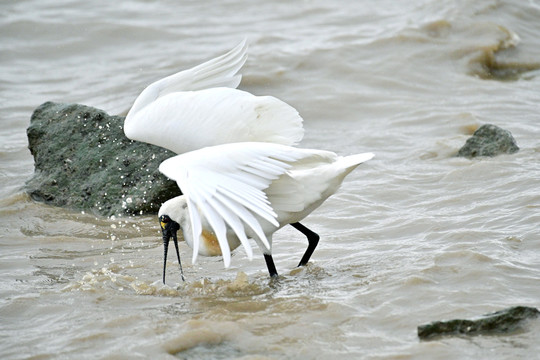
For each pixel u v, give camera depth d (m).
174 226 10.48
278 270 10.66
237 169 8.75
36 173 14.39
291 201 9.84
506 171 13.52
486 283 9.19
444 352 7.58
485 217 11.60
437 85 19.94
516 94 19.11
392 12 24.62
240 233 8.35
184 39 23.75
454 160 14.73
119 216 13.28
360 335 8.17
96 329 8.65
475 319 7.97
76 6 26.17
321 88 19.86
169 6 26.28
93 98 20.17
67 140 14.30
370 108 18.73
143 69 21.80
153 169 13.57
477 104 18.39
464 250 10.05
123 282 10.32
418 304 8.79
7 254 11.65
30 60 22.83
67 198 13.83
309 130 17.92
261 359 7.68
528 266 9.68
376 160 15.55
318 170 9.66
